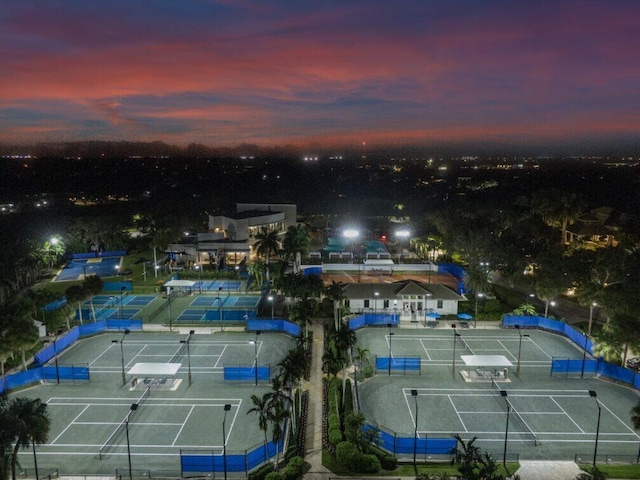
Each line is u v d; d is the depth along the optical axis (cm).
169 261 12338
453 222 12456
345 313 7750
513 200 16812
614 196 19150
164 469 4294
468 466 3641
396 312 8275
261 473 4112
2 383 5650
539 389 5706
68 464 4375
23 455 4503
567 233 12688
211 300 9475
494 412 5191
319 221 17762
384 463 4272
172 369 5616
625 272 7294
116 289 10238
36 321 7388
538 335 7381
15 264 10156
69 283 10875
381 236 15850
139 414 5216
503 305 8875
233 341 7300
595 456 4225
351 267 11412
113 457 4466
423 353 6738
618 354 5931
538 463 4291
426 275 11062
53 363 6538
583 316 8131
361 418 4453
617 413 5162
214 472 4231
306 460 4391
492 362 5744
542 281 7600
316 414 5225
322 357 6594
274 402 4375
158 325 8012
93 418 5134
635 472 4112
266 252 10525
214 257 12244
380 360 6191
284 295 8856
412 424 4966
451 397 5522
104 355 6800
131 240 14762
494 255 9588
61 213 19275
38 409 3962
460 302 8769
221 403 5450
